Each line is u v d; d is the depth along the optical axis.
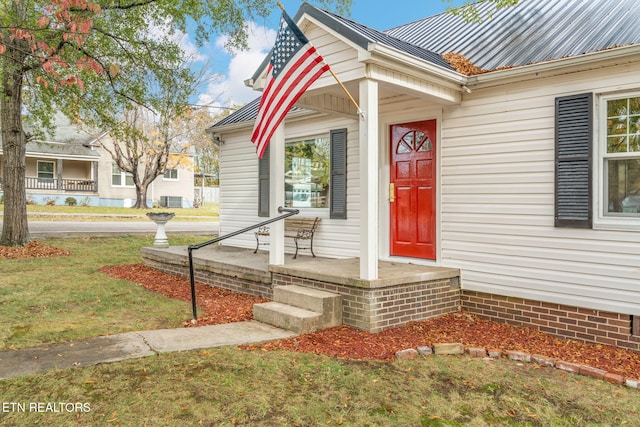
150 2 10.81
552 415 3.07
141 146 26.67
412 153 6.51
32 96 12.46
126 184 29.58
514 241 5.38
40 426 2.72
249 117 9.34
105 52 10.95
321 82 5.35
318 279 5.50
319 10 5.20
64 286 7.19
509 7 7.89
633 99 4.57
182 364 3.75
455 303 5.87
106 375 3.48
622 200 4.67
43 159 26.91
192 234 16.08
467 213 5.81
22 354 3.92
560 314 5.04
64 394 3.13
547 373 3.85
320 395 3.29
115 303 6.13
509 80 5.32
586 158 4.78
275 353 4.13
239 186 9.95
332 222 7.71
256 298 6.59
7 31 7.63
